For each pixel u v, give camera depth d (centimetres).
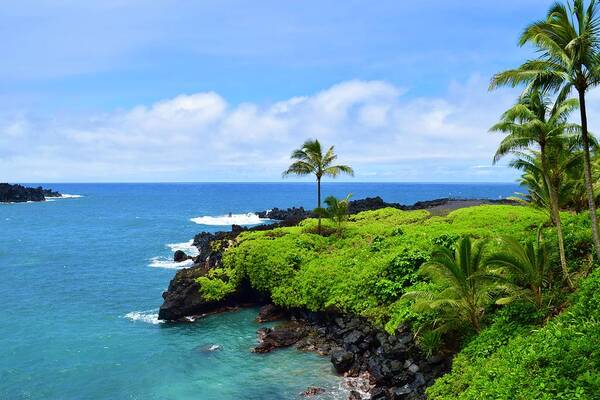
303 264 3525
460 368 1855
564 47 1784
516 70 1903
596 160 3225
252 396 2211
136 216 12681
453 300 1998
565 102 1961
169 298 3516
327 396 2162
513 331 1889
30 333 3192
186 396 2234
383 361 2261
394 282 2683
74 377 2478
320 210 4306
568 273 2133
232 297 3728
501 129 2069
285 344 2827
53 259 6078
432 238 3095
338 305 2816
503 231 3175
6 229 9444
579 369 1438
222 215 12619
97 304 3950
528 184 2525
